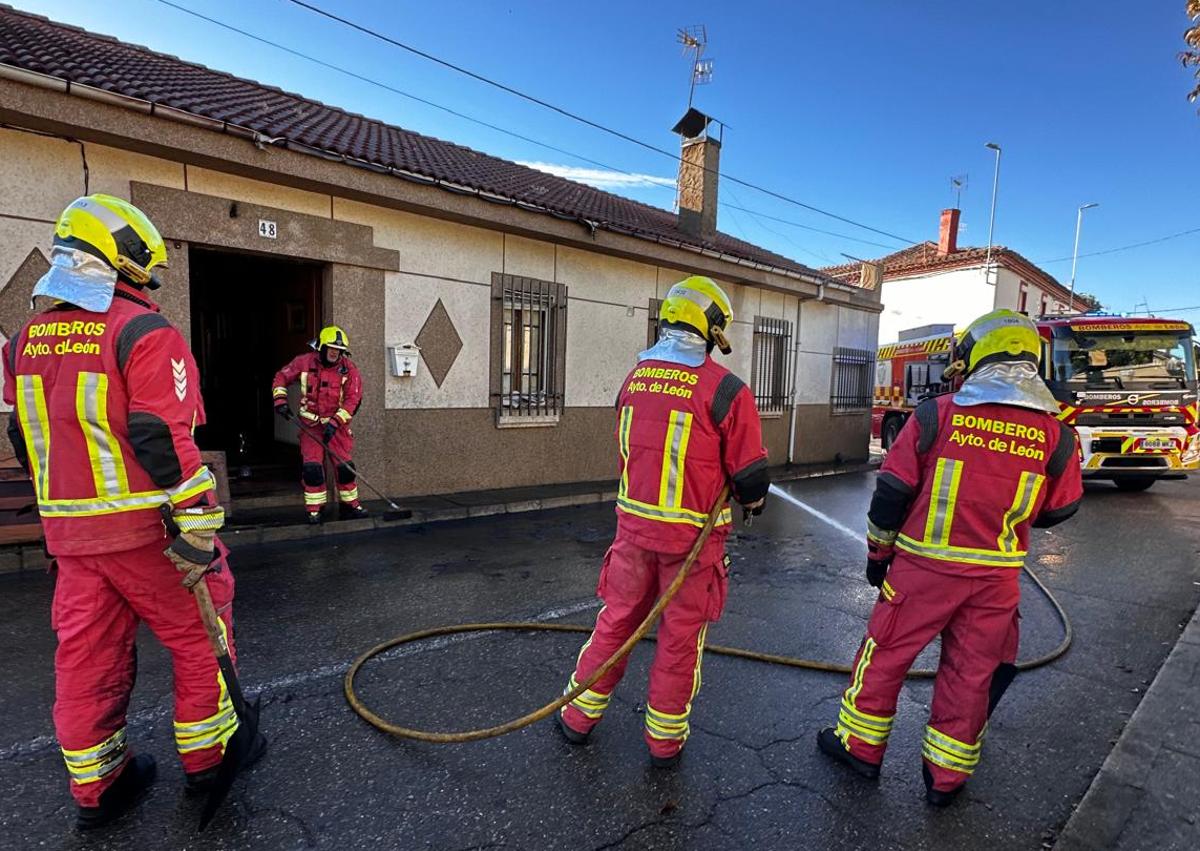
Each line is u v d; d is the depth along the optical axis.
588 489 8.62
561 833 2.32
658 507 2.56
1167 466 9.62
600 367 9.41
